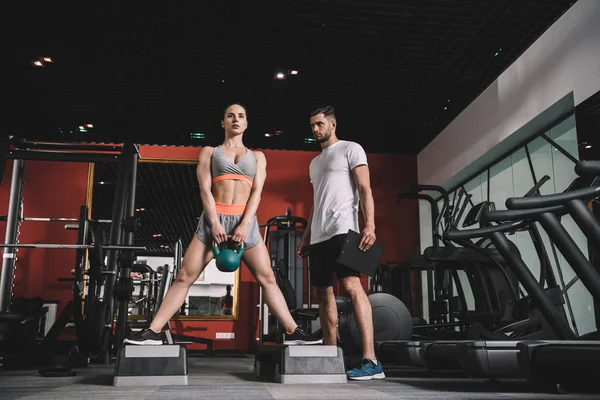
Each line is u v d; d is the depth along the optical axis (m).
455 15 4.41
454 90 5.70
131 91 5.75
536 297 2.61
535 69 4.58
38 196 6.57
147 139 7.07
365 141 6.96
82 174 6.72
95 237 4.36
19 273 6.40
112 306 4.36
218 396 1.71
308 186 6.97
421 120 6.41
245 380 2.48
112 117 6.40
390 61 5.15
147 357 2.21
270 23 4.53
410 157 7.25
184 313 7.08
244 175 2.51
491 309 3.88
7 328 4.83
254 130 6.61
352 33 4.67
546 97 4.41
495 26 4.54
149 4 4.26
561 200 2.00
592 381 1.89
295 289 5.84
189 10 4.34
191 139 7.05
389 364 4.07
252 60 5.11
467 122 5.82
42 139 6.93
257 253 2.52
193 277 2.41
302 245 2.95
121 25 4.55
